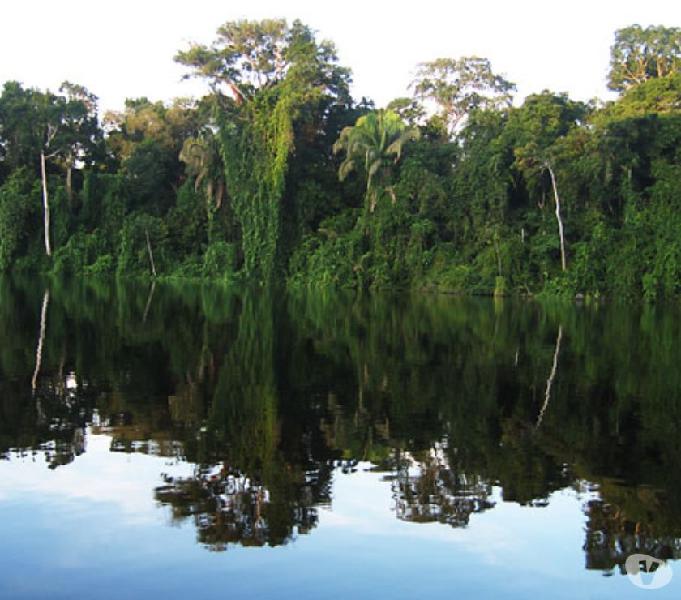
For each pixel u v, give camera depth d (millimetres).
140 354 18047
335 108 60312
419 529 7664
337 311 32156
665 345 21094
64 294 37781
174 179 67625
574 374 16141
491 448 10477
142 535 7398
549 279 43562
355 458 9922
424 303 38031
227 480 8992
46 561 6828
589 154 44156
